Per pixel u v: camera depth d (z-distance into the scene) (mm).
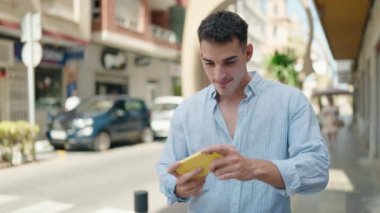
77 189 7824
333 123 13500
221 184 1806
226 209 1797
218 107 1870
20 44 15195
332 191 7023
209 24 1632
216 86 1721
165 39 24891
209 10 4992
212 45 1622
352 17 12180
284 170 1552
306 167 1603
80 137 12859
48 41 16281
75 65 18188
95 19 18703
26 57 11383
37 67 16281
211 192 1825
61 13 16219
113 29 19141
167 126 17344
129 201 6953
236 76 1683
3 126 10062
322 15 11062
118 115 14227
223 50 1618
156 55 24750
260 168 1532
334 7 10773
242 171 1512
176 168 1595
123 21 21172
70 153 12820
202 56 1689
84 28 17438
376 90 11180
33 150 10961
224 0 4949
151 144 15695
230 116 1852
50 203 6809
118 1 20641
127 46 20797
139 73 23875
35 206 6633
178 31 27359
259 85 1839
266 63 38188
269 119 1781
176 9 27391
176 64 28375
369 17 12016
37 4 14820
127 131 14680
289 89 1832
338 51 20656
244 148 1777
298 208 5961
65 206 6629
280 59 37281
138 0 22406
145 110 16047
